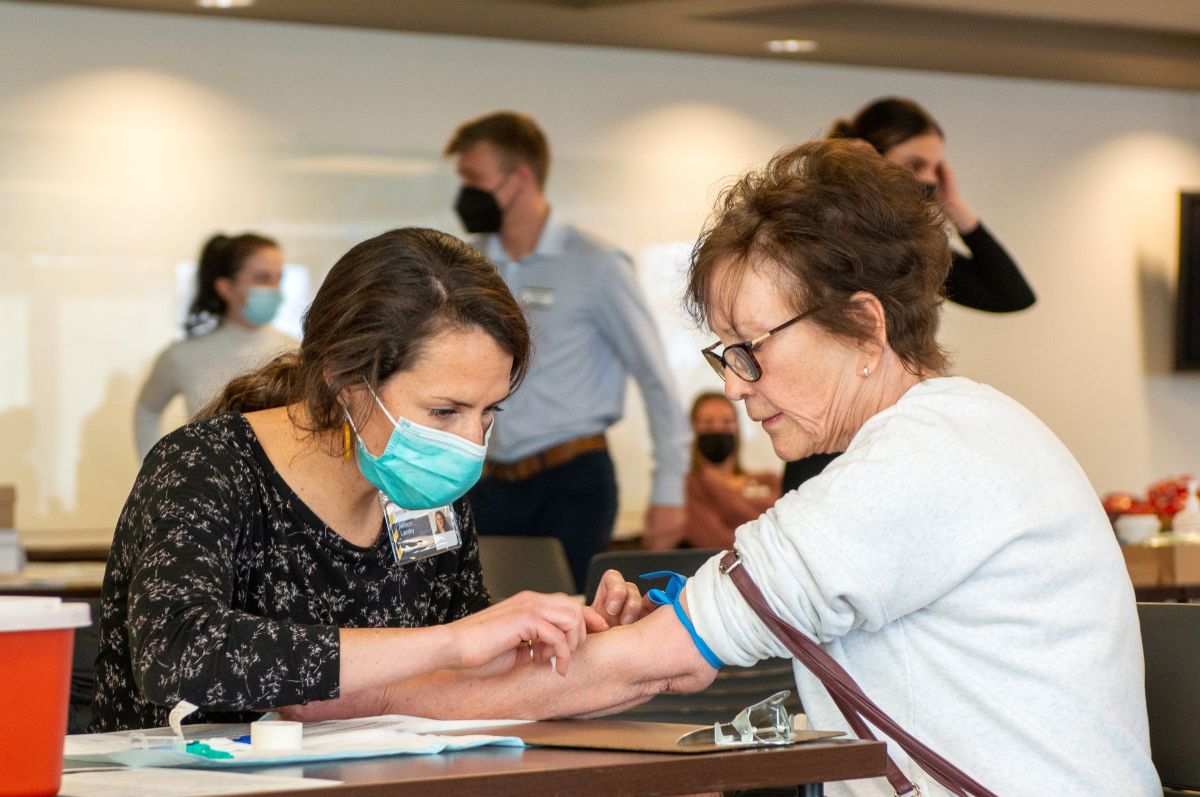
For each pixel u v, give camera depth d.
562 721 1.62
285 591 1.86
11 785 1.07
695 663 1.62
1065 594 1.52
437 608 2.07
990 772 1.50
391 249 1.73
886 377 1.64
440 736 1.43
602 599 1.82
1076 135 8.27
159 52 6.61
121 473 6.50
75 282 6.45
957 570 1.51
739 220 1.65
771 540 1.56
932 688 1.53
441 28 6.88
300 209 6.79
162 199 6.58
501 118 4.85
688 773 1.24
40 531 6.37
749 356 1.64
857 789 1.59
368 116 6.91
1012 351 8.07
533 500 4.66
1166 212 8.44
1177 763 1.77
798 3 6.83
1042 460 1.56
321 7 6.48
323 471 1.87
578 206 7.26
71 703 2.54
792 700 2.50
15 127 6.39
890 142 4.50
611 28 6.90
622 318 4.75
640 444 7.20
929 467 1.51
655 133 7.42
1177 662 1.78
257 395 1.97
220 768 1.28
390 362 1.69
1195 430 8.48
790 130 7.68
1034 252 8.16
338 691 1.46
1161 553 3.99
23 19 6.42
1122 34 7.52
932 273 1.64
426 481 1.73
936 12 7.12
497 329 1.71
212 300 6.09
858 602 1.50
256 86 6.75
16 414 6.35
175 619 1.52
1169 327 8.42
